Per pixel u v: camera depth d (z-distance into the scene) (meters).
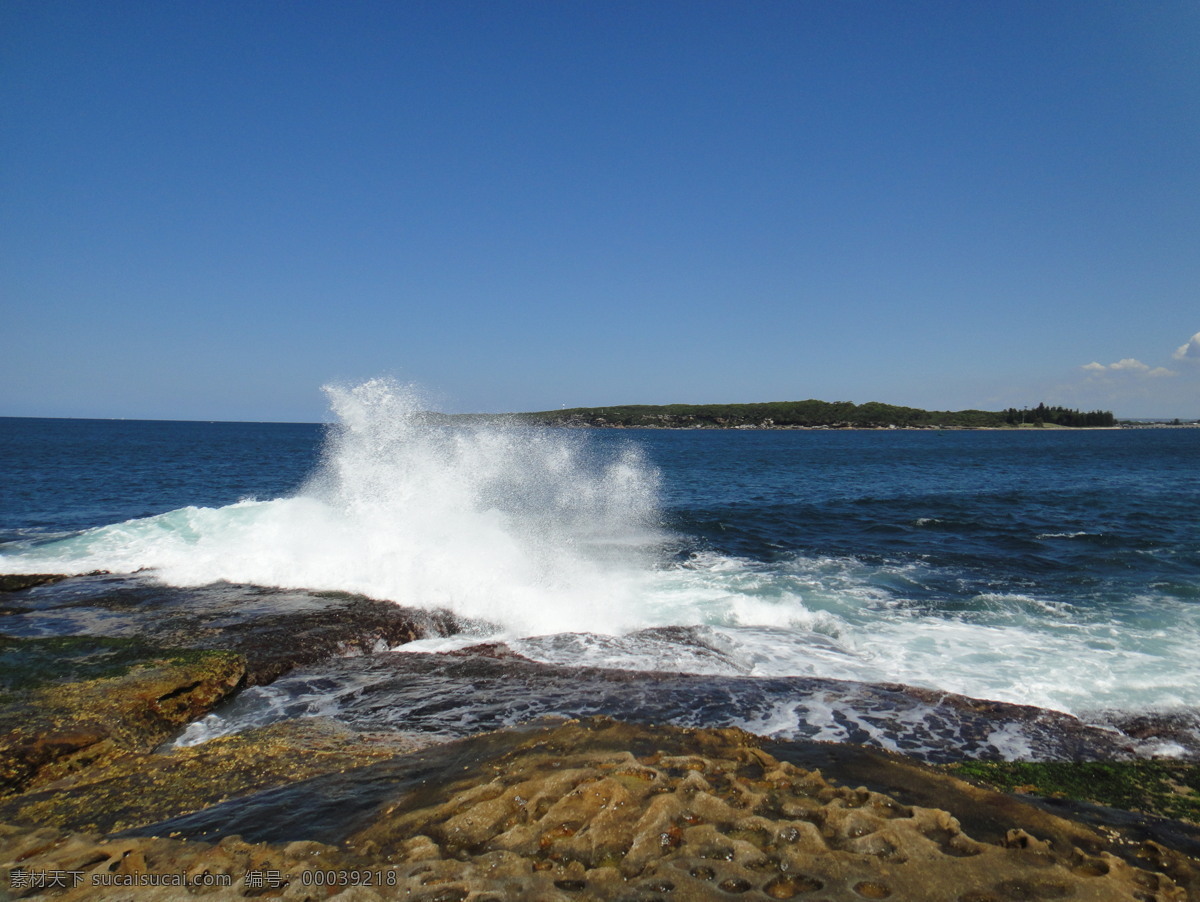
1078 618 9.59
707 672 7.67
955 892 3.18
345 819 4.17
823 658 8.13
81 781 5.12
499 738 5.33
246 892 3.28
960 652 8.30
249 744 5.77
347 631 8.77
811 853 3.44
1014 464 42.91
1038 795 4.73
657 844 3.52
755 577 12.18
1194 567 12.68
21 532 17.12
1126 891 3.22
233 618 9.29
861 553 14.45
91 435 86.56
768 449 62.44
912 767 4.82
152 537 13.73
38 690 6.49
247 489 27.28
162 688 6.59
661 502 22.28
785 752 5.02
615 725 5.36
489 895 3.14
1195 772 5.47
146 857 3.69
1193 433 143.12
